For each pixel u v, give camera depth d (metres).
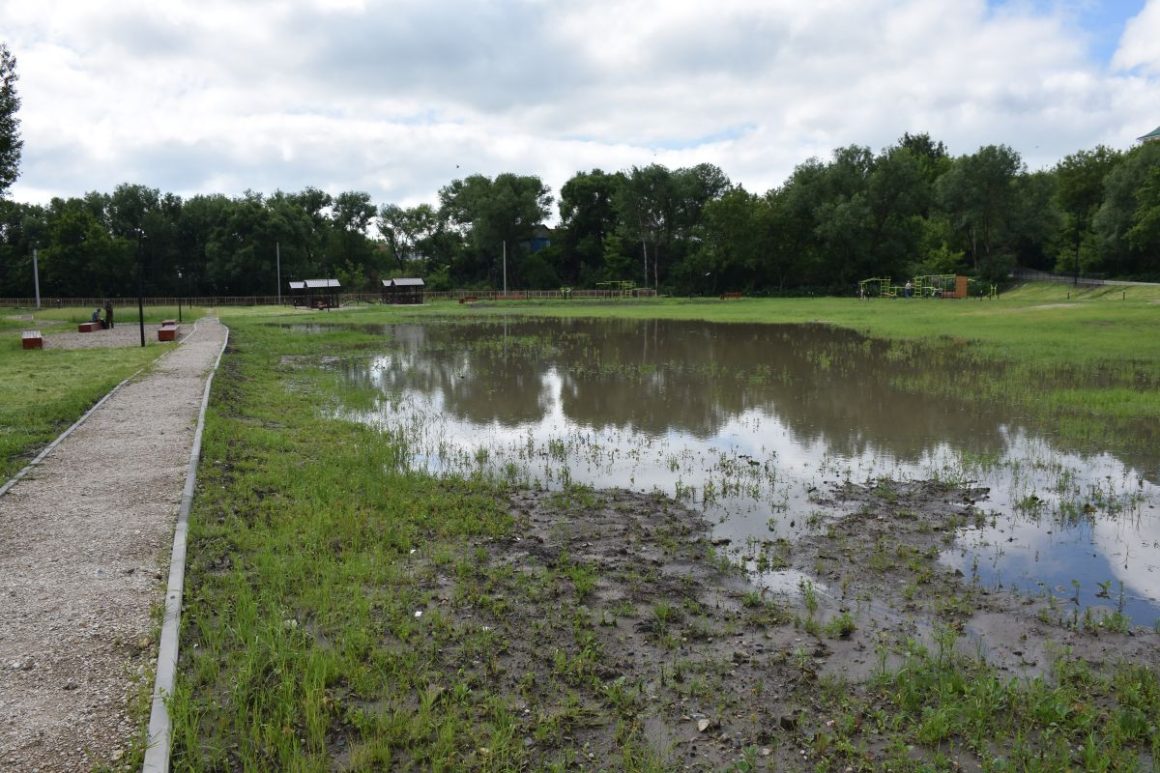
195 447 11.26
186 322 48.03
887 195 73.88
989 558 8.23
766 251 80.19
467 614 6.54
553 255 98.56
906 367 23.31
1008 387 18.89
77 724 4.49
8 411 14.35
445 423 15.62
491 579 7.27
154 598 6.18
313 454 12.16
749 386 20.25
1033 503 9.98
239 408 15.70
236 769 4.39
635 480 11.28
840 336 34.28
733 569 7.85
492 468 11.89
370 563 7.44
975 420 15.32
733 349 29.69
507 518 9.19
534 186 98.69
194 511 8.44
